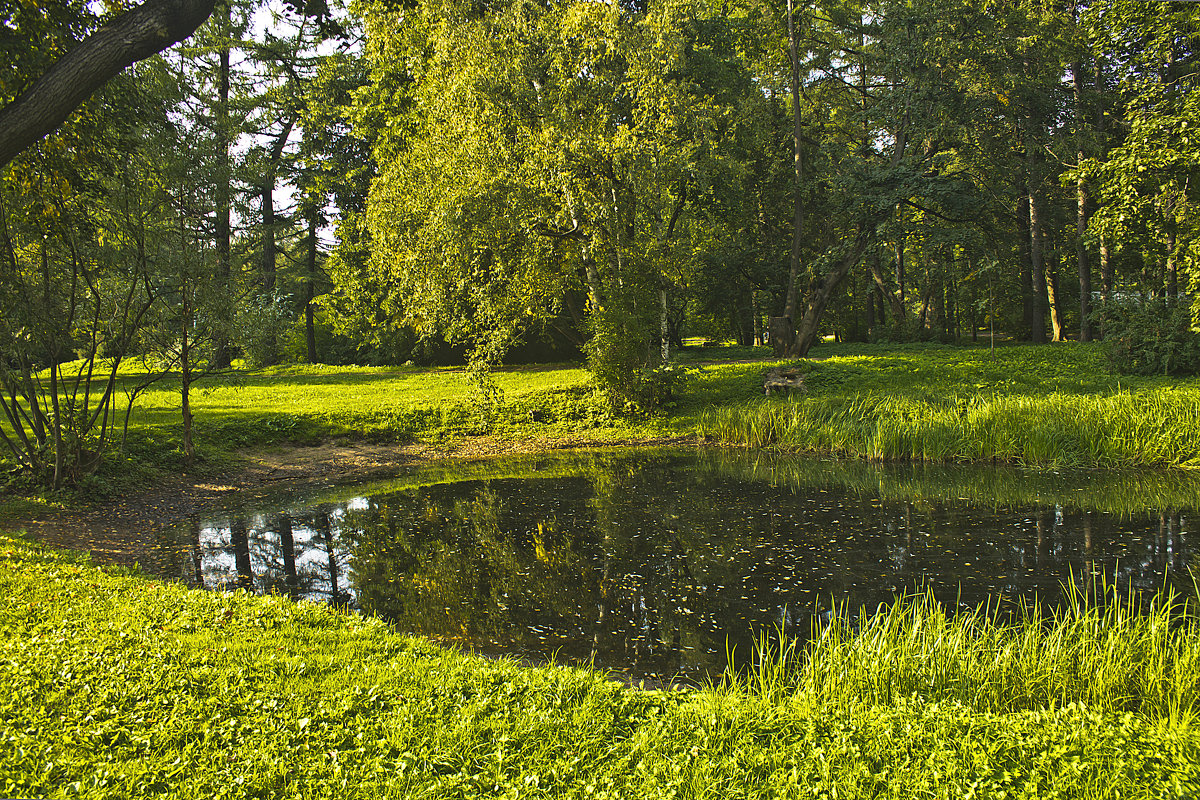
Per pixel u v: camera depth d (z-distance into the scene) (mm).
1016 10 26438
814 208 30625
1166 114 16844
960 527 10477
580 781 3744
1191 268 18062
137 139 12414
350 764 3869
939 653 5277
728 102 23297
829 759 3951
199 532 11461
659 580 8641
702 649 6691
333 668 5137
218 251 14328
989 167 29656
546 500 13312
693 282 29406
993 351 25297
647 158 18328
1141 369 19766
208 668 4953
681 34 20484
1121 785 3621
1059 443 14664
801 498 12750
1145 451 13984
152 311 13336
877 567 8797
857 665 5207
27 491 12180
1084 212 29422
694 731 4328
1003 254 33000
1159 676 4895
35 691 4508
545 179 18734
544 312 21281
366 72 33875
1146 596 7578
